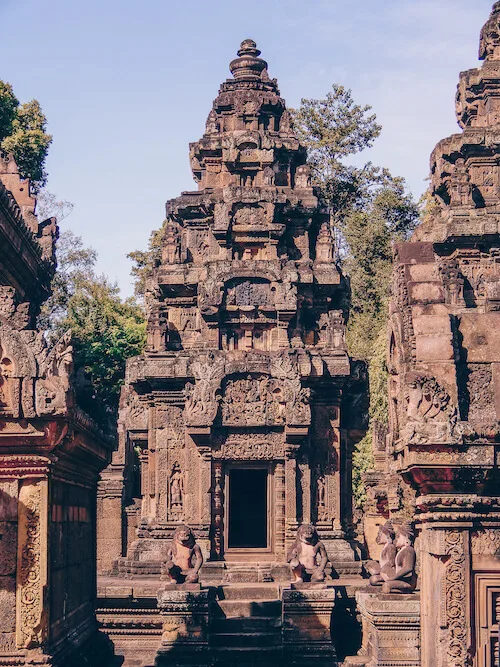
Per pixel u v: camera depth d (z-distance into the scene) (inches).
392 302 503.2
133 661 945.5
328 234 1194.6
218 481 1098.7
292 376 1096.2
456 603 435.2
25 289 833.5
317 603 890.1
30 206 883.4
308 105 2144.4
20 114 1696.6
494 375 448.1
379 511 1130.7
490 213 978.7
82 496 652.1
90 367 1785.2
